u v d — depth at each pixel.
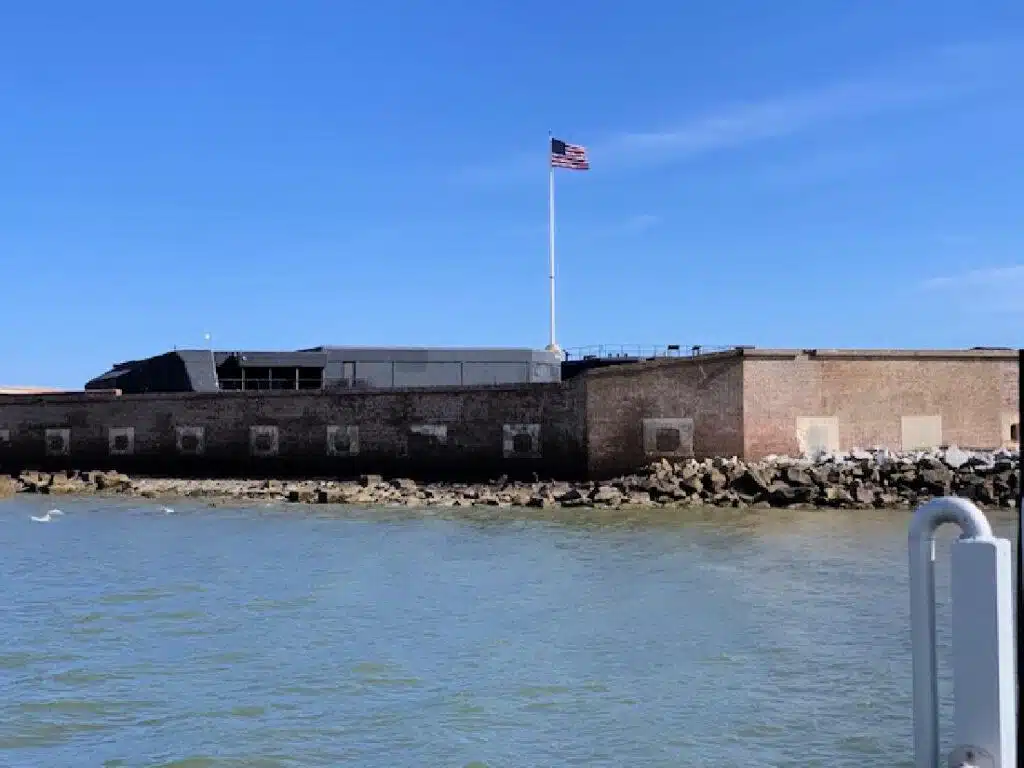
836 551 25.33
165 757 11.51
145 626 18.05
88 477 48.66
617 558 24.92
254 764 11.28
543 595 20.39
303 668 15.06
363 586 21.75
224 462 49.28
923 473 35.38
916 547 6.14
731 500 35.47
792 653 15.50
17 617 18.91
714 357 38.75
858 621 17.52
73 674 14.88
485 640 16.62
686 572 22.73
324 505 38.75
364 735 12.15
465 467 44.03
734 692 13.60
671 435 39.47
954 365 40.19
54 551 28.08
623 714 12.78
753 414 38.31
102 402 52.41
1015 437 40.78
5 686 14.32
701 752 11.45
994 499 33.75
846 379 39.22
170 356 53.72
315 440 47.19
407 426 45.28
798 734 11.96
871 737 11.80
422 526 32.16
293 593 21.06
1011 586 5.79
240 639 16.97
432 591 21.02
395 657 15.62
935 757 6.08
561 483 40.69
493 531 30.56
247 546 28.44
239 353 52.78
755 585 21.02
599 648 15.99
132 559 26.31
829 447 38.88
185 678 14.64
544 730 12.24
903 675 14.23
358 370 52.94
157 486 46.00
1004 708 5.69
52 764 11.37
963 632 5.79
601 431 40.66
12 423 54.75
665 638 16.58
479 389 43.72
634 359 51.31
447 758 11.38
